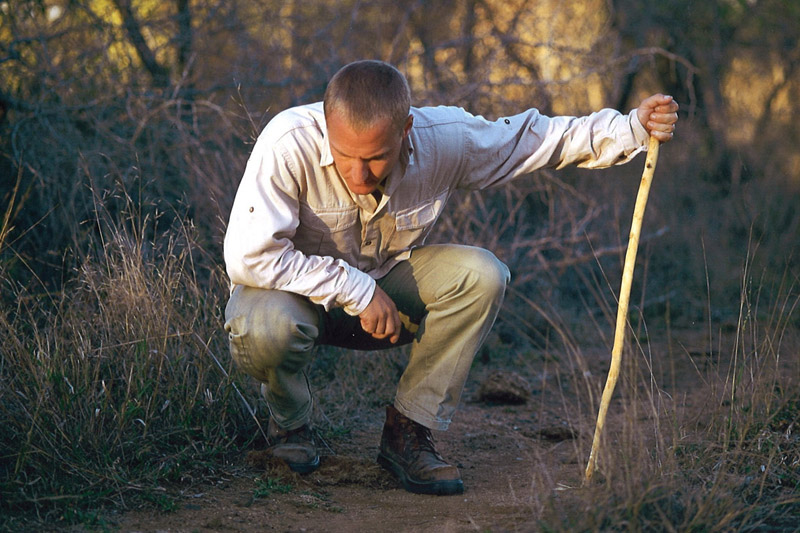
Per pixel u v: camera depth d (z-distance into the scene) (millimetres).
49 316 3623
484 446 3787
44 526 2535
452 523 2646
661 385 4711
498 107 6730
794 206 8047
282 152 2721
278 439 3215
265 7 6848
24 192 4988
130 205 4785
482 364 5457
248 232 2732
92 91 5746
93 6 6543
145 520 2650
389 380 4617
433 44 7758
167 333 3412
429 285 3023
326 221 2859
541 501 2613
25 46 5672
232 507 2809
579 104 8133
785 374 4020
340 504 2908
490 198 6410
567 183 7234
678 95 9969
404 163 2785
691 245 7395
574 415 4293
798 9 10250
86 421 2961
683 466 2914
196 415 3342
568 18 8719
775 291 6434
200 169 5258
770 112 10203
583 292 6777
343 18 7754
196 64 6336
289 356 2867
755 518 2580
